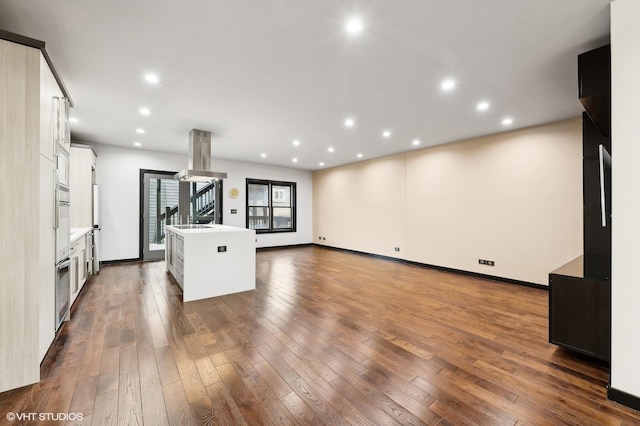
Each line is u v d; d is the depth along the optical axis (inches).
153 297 144.0
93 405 64.9
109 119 155.6
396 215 251.0
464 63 95.8
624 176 65.2
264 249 319.3
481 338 100.4
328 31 78.9
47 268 81.4
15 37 70.1
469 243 196.5
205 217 274.8
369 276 192.4
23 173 71.7
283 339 98.9
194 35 80.8
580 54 81.9
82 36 81.0
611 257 67.4
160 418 61.1
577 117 149.9
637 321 64.1
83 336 99.5
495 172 183.2
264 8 69.4
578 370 80.6
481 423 60.2
